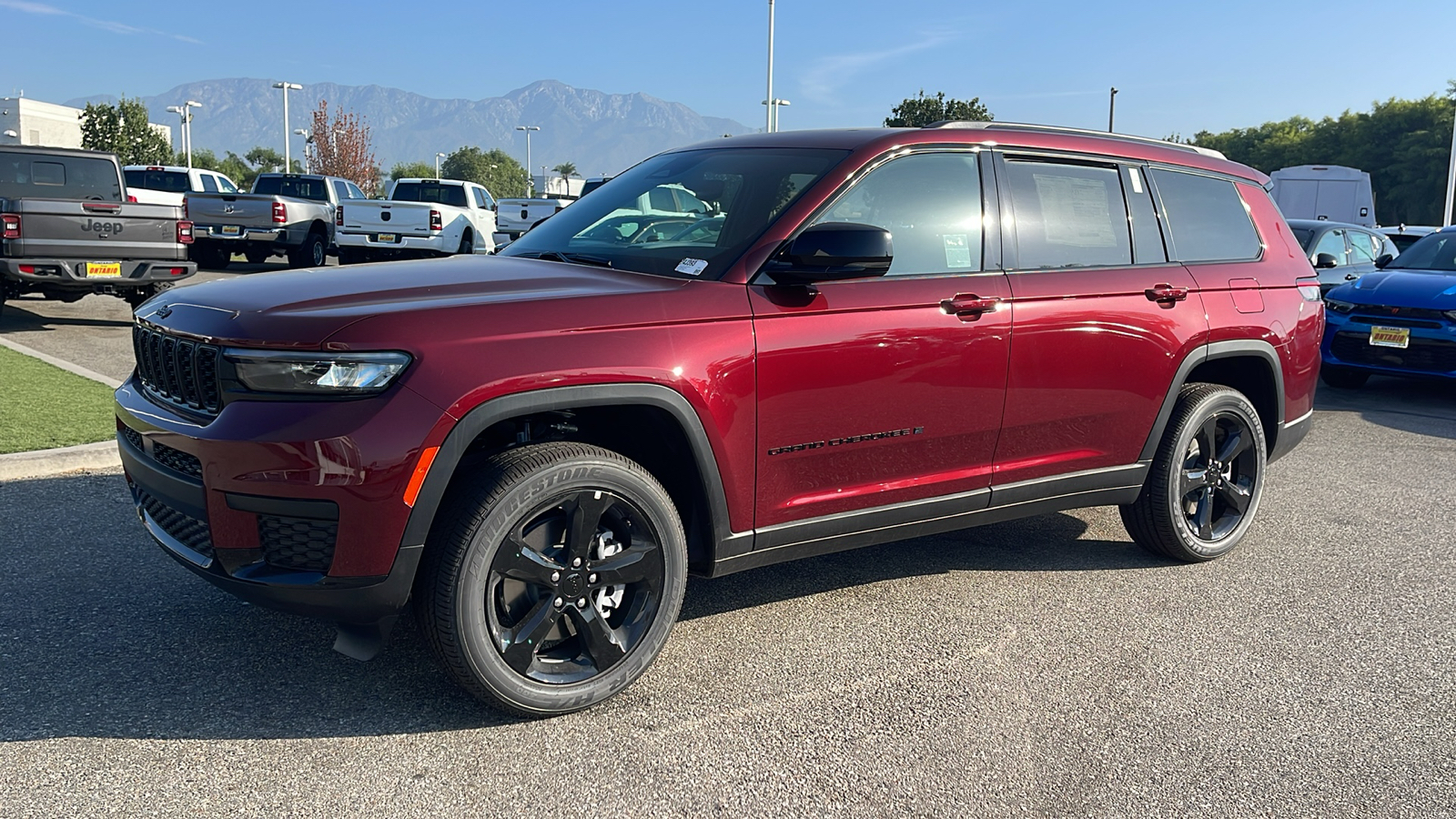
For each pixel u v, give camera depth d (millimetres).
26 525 4598
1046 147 4152
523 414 2904
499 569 2936
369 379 2746
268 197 18141
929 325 3633
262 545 2830
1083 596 4289
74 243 10578
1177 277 4441
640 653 3236
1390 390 10008
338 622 2928
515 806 2641
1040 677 3490
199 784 2684
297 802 2621
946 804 2717
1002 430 3938
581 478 3018
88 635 3535
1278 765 2957
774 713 3189
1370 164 72000
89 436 5844
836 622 3936
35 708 3033
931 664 3568
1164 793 2801
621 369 3012
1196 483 4641
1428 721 3248
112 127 55281
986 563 4676
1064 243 4121
